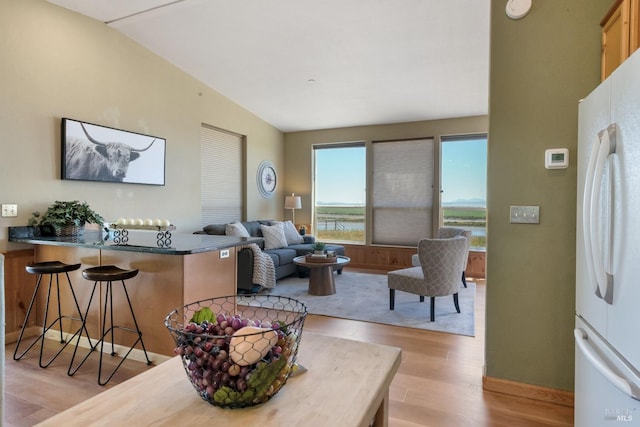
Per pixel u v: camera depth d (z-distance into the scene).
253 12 3.49
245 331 0.86
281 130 7.16
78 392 2.28
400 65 4.41
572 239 2.11
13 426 1.93
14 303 3.14
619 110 1.26
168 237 2.92
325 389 0.95
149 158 4.32
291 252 5.49
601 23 2.00
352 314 3.85
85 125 3.60
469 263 5.86
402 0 3.24
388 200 6.52
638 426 1.11
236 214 6.08
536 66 2.15
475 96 5.20
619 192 1.24
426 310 3.99
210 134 5.48
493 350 2.29
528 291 2.21
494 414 2.05
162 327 2.66
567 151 2.10
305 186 7.18
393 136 6.46
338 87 5.12
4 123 3.01
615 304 1.26
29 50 3.16
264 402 0.88
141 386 0.96
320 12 3.46
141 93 4.21
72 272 3.05
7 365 2.65
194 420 0.81
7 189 3.05
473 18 3.46
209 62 4.56
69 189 3.51
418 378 2.47
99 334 2.93
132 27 3.83
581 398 1.62
